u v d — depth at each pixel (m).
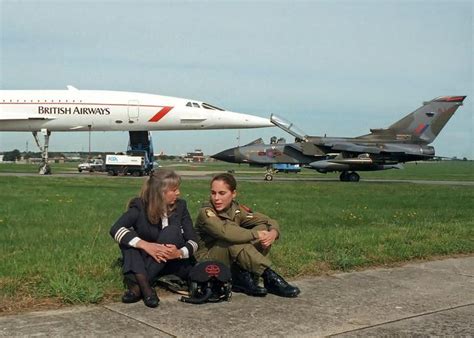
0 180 30.59
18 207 13.94
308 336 3.82
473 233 9.33
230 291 4.76
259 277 5.14
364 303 4.77
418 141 39.56
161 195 4.76
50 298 4.56
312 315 4.36
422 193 23.97
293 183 33.22
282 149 38.56
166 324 4.00
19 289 4.75
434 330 4.01
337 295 5.04
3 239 8.10
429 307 4.68
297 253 6.80
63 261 5.88
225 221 5.07
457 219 12.19
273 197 20.16
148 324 3.99
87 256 6.19
